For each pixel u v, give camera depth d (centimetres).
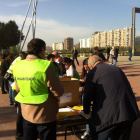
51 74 189
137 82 813
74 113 252
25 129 204
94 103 226
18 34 4391
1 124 388
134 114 212
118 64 1605
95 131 217
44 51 209
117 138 237
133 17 2914
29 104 194
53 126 201
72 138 321
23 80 193
